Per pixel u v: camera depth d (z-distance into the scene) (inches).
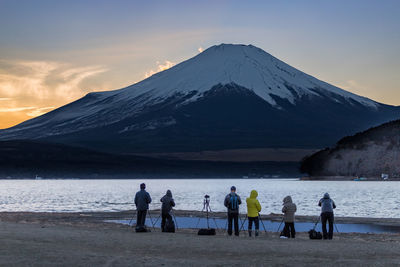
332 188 5467.5
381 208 2381.9
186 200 3427.7
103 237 870.4
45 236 860.6
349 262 627.5
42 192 4977.9
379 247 778.8
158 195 4264.3
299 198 3501.5
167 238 876.0
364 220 1574.8
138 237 885.2
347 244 815.7
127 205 2770.7
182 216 1724.9
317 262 627.2
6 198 3644.2
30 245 733.9
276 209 2433.6
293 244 808.3
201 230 980.6
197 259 647.8
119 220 1558.8
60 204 2878.9
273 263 618.2
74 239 831.1
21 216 1662.2
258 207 964.6
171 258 652.1
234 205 973.8
